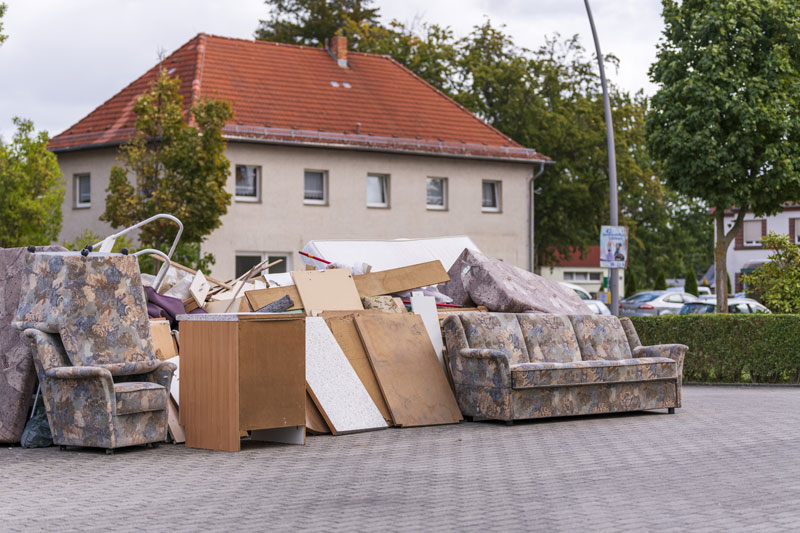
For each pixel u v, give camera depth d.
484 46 49.41
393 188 37.25
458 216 38.84
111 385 10.66
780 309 24.14
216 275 33.31
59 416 11.07
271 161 34.44
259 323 11.20
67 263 11.05
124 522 7.29
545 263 53.22
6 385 11.48
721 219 26.86
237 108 35.22
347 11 54.25
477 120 41.22
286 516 7.46
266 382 11.23
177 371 12.34
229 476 9.37
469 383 13.72
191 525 7.16
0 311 11.75
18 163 27.81
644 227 68.69
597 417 14.45
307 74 39.31
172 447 11.43
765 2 25.61
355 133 36.66
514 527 7.02
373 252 21.44
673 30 26.12
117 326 11.22
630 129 49.94
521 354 14.05
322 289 14.86
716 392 19.25
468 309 15.97
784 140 25.73
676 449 11.05
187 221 28.75
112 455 10.77
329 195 35.72
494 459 10.34
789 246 24.42
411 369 13.74
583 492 8.41
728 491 8.45
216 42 38.81
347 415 12.70
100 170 34.59
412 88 41.59
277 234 34.53
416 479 9.12
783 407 15.86
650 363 14.52
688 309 32.28
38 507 7.91
